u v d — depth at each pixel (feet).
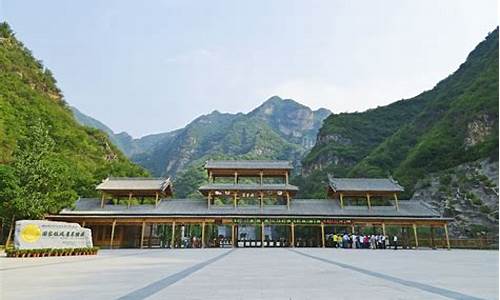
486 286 35.58
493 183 244.42
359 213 173.17
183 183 438.40
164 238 200.44
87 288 34.37
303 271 51.39
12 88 324.60
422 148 324.39
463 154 291.99
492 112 296.30
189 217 167.84
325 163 466.70
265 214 170.19
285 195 184.34
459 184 265.95
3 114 249.96
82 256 98.43
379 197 195.31
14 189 134.82
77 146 317.42
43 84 406.00
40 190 143.95
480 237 203.31
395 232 240.32
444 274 47.78
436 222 168.25
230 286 35.22
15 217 142.82
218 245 185.06
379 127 493.77
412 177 304.50
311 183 442.09
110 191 178.40
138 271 52.49
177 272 50.60
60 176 151.53
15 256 91.25
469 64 446.60
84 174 229.25
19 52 408.67
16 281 40.57
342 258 85.15
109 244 170.50
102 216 165.07
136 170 272.72
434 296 29.19
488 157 266.98
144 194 182.39
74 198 164.35
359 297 28.63
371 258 85.97
